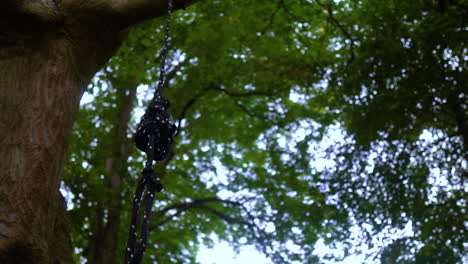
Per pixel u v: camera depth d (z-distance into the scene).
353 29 14.43
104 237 12.36
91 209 12.65
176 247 14.10
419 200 12.82
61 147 4.86
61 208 5.16
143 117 4.32
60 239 4.99
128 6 5.35
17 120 4.74
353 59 13.86
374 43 13.58
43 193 4.59
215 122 14.64
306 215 13.42
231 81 14.93
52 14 5.12
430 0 13.29
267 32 14.26
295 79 14.75
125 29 5.65
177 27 13.13
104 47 5.49
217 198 13.96
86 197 12.68
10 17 5.02
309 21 13.64
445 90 13.25
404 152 13.21
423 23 13.38
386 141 13.44
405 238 12.70
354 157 13.48
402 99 13.38
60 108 4.96
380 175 13.10
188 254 14.55
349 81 13.94
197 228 14.66
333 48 15.02
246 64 14.47
